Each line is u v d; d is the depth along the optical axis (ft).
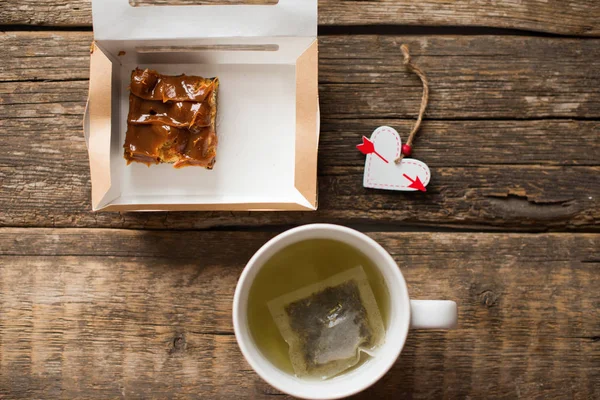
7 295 1.64
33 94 1.66
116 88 1.61
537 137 1.67
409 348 1.65
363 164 1.67
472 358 1.65
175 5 1.53
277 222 1.66
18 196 1.66
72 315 1.64
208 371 1.64
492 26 1.68
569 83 1.68
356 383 1.42
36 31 1.68
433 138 1.67
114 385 1.63
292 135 1.64
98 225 1.66
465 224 1.67
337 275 1.52
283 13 1.53
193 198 1.62
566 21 1.68
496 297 1.65
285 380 1.43
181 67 1.65
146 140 1.59
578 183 1.67
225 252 1.65
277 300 1.51
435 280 1.65
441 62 1.67
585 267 1.66
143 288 1.65
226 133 1.64
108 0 1.52
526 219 1.67
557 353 1.65
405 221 1.67
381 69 1.67
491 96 1.67
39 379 1.63
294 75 1.64
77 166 1.66
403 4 1.67
